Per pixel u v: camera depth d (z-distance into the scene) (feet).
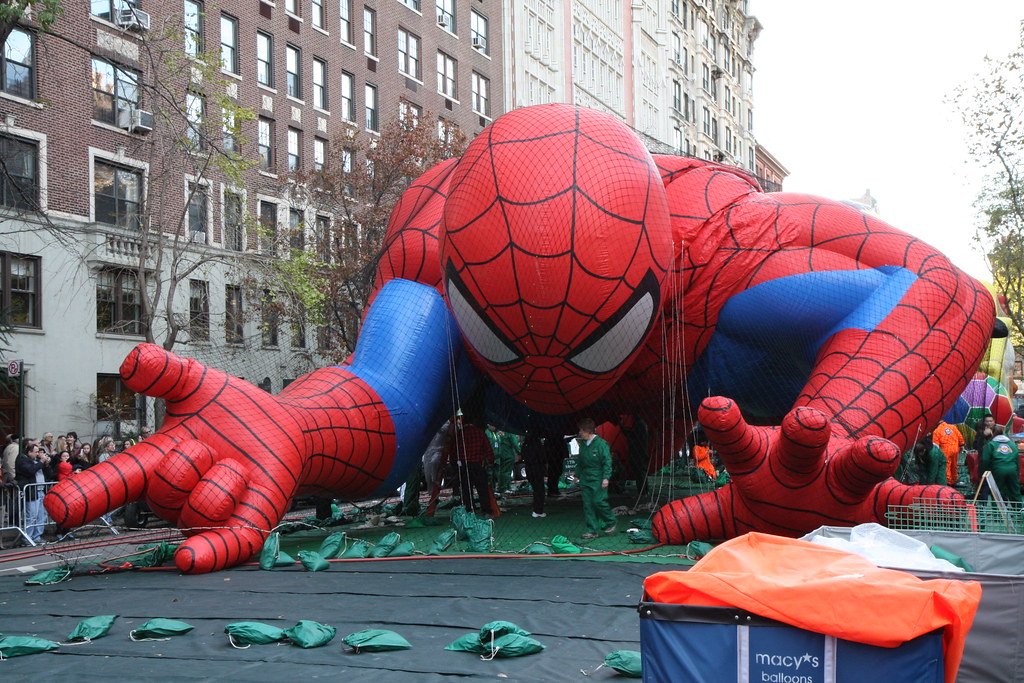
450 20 139.74
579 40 174.40
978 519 27.68
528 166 31.07
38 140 80.84
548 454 54.08
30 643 21.15
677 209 38.40
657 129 205.05
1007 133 82.94
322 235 97.81
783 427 29.48
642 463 50.88
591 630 21.53
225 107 73.26
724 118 245.04
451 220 32.30
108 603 27.20
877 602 10.90
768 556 12.39
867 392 33.83
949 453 58.54
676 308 37.63
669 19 210.18
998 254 85.30
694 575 11.61
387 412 38.27
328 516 48.16
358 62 120.06
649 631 11.60
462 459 44.55
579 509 48.24
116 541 41.96
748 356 38.81
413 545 36.96
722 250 37.63
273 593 27.58
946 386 35.04
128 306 87.04
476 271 31.63
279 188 101.91
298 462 34.99
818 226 37.91
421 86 131.64
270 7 106.42
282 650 20.62
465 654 19.83
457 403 41.19
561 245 30.48
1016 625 16.40
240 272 85.10
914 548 15.47
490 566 31.12
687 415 42.52
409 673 18.47
